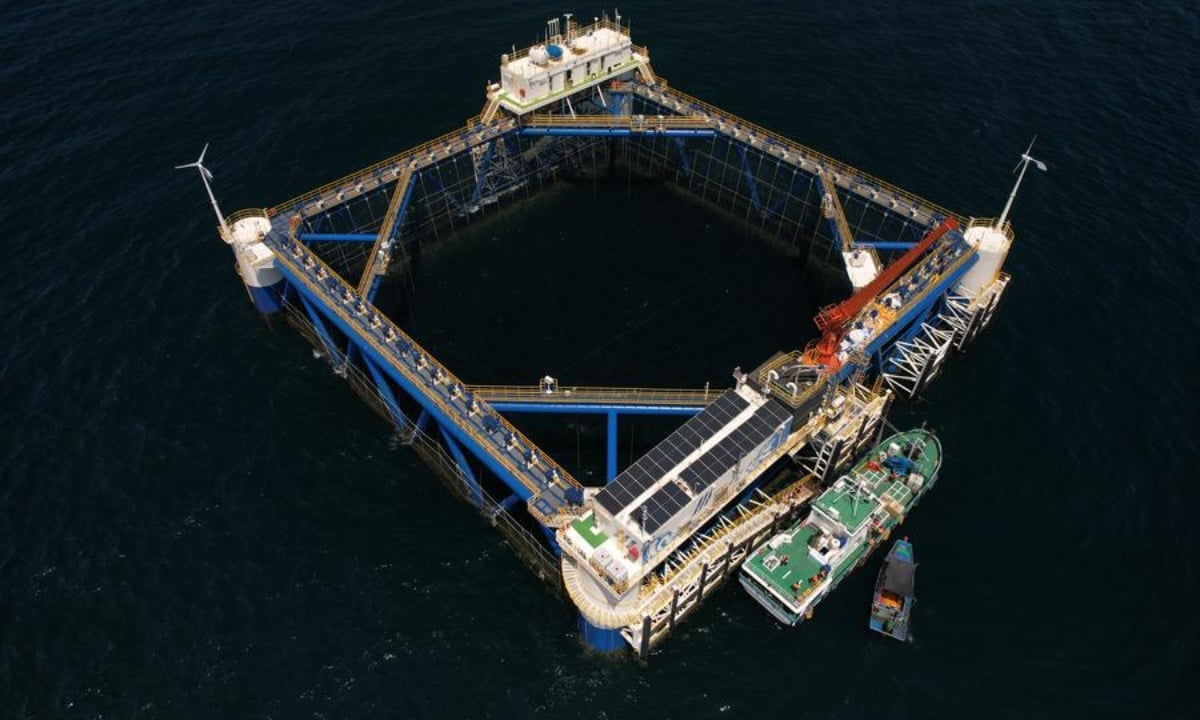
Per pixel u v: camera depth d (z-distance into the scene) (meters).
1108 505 87.19
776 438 79.88
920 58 143.75
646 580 75.94
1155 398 97.38
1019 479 89.31
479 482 88.69
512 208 125.06
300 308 107.12
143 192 120.50
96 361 100.25
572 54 121.50
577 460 91.12
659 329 106.25
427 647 76.44
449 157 114.38
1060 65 142.38
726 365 101.75
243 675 74.44
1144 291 109.00
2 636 76.88
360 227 117.56
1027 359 101.19
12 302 106.38
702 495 74.12
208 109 133.12
